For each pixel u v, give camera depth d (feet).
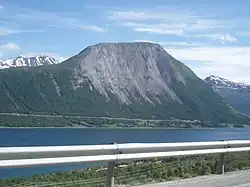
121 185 34.53
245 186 36.01
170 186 34.35
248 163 51.01
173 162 48.32
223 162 43.91
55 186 34.65
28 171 82.84
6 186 35.01
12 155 26.18
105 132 617.21
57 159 28.37
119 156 32.24
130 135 500.33
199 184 35.83
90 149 30.09
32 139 371.76
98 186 35.19
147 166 44.62
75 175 42.83
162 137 421.18
